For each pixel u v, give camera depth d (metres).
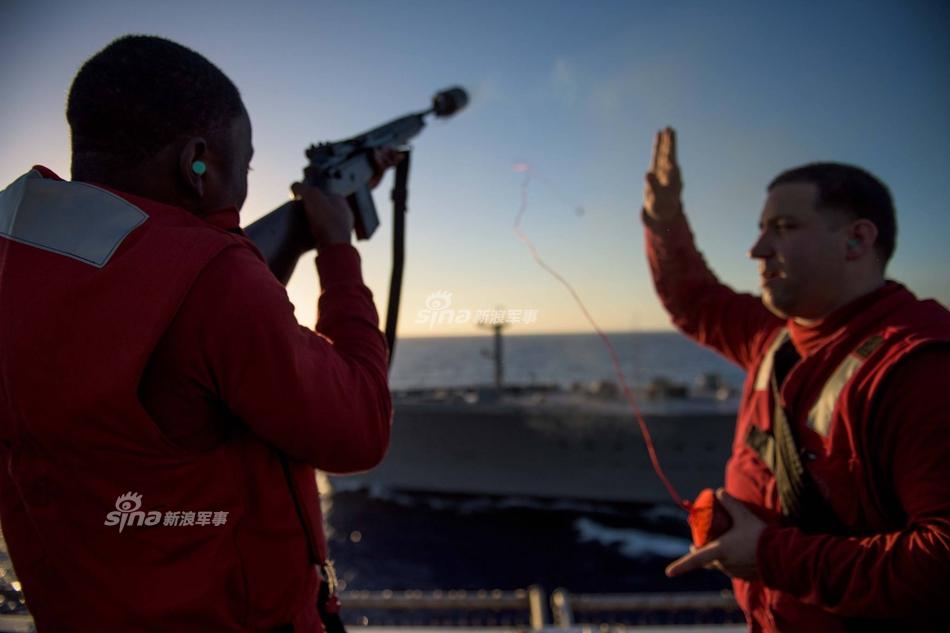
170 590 0.75
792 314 1.36
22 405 0.73
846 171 1.31
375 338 0.99
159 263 0.73
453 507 21.53
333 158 1.25
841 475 1.18
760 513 1.38
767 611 1.31
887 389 1.09
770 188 1.41
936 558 0.96
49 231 0.77
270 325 0.76
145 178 0.83
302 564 0.88
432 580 15.52
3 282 0.76
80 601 0.77
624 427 20.72
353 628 3.25
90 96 0.81
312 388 0.79
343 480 23.64
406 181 1.43
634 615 8.11
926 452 1.02
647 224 1.98
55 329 0.71
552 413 21.39
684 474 20.25
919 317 1.15
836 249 1.28
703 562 1.29
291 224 1.09
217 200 0.89
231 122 0.89
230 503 0.80
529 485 21.48
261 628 0.83
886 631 1.11
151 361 0.74
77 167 0.85
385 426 0.93
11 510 0.84
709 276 2.00
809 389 1.28
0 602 1.18
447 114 1.60
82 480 0.75
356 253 1.08
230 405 0.77
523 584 15.27
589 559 16.92
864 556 1.07
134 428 0.72
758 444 1.43
